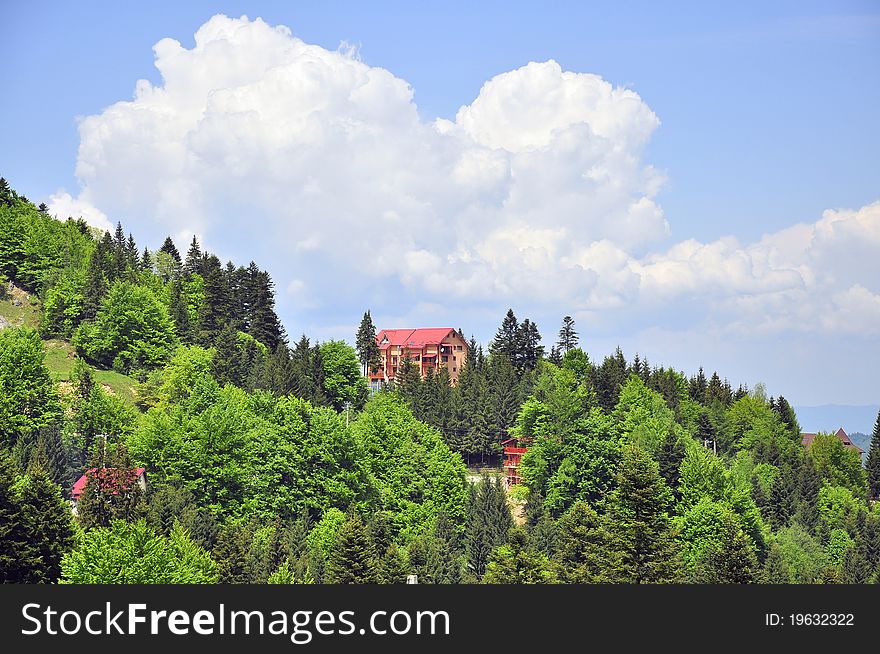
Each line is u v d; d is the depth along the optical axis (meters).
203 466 124.00
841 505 166.62
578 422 156.00
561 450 154.25
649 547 92.44
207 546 105.38
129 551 76.06
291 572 91.12
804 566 131.38
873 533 150.75
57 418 141.62
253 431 132.25
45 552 87.44
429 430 161.62
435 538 114.25
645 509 93.31
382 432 145.25
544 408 160.50
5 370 139.38
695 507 131.38
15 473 94.44
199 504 121.62
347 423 142.88
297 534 109.38
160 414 133.00
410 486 137.75
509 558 90.88
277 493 124.81
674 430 162.38
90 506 104.38
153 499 108.12
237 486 125.62
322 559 102.81
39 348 150.38
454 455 145.25
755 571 94.50
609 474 151.25
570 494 149.62
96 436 134.38
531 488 155.38
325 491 127.19
